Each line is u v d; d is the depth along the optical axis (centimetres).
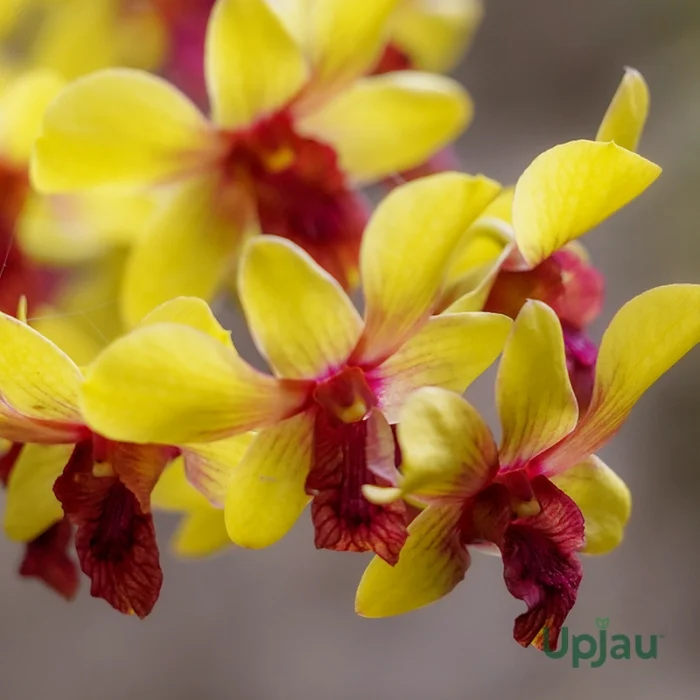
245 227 68
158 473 63
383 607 63
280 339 63
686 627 95
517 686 94
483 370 63
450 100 69
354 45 67
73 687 95
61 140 66
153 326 61
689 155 100
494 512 63
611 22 109
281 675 96
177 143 67
